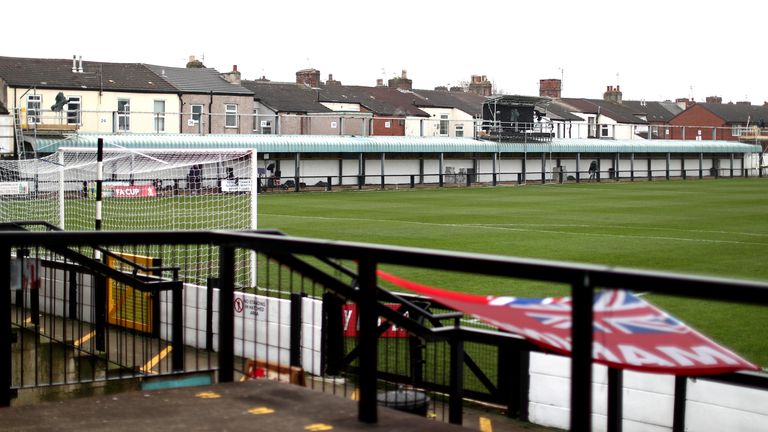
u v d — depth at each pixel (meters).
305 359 10.46
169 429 5.15
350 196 47.44
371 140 58.84
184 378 7.31
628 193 50.94
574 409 4.12
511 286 16.45
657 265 20.16
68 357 10.80
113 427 5.19
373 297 5.13
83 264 9.88
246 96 61.78
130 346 11.47
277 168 55.66
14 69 53.69
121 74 57.97
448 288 16.14
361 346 5.21
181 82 60.03
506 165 68.56
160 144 48.62
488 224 30.28
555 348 6.06
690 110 101.44
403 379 9.23
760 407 7.56
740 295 3.56
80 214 25.28
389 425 5.21
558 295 15.37
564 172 67.62
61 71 55.38
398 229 28.33
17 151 44.22
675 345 5.55
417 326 7.10
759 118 101.69
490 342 7.35
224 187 22.94
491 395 9.13
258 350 10.47
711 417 7.80
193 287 11.88
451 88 101.50
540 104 74.38
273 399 5.79
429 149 60.81
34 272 6.35
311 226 29.19
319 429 5.15
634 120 94.50
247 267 16.34
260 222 30.53
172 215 26.55
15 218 21.84
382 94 78.19
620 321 5.20
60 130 47.44
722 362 5.89
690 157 80.44
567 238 25.83
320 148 55.34
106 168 27.09
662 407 8.08
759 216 34.12
